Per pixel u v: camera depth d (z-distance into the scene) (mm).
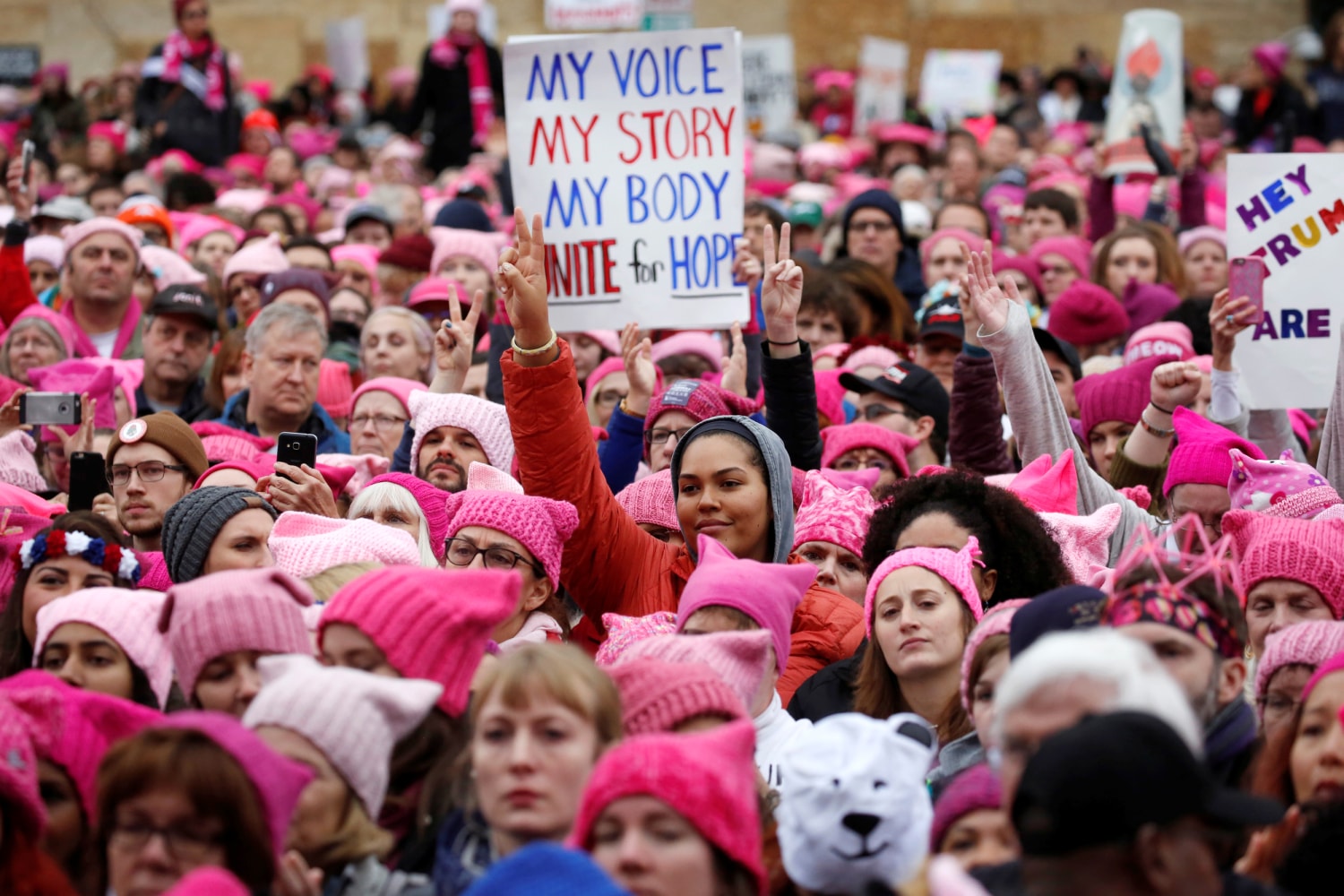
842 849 8594
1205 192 34250
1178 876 6781
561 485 12977
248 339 18656
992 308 15156
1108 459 17188
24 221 23812
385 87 62750
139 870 8055
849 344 20469
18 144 44312
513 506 12500
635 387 16016
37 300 23000
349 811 9000
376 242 30875
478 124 45219
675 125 16828
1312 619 11578
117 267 22359
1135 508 14305
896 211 25359
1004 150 40250
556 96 16922
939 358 19672
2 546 13164
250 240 27547
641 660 9750
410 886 9109
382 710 9164
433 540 14148
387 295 26500
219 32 63031
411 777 9727
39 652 10805
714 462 12922
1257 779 9625
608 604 13266
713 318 16734
